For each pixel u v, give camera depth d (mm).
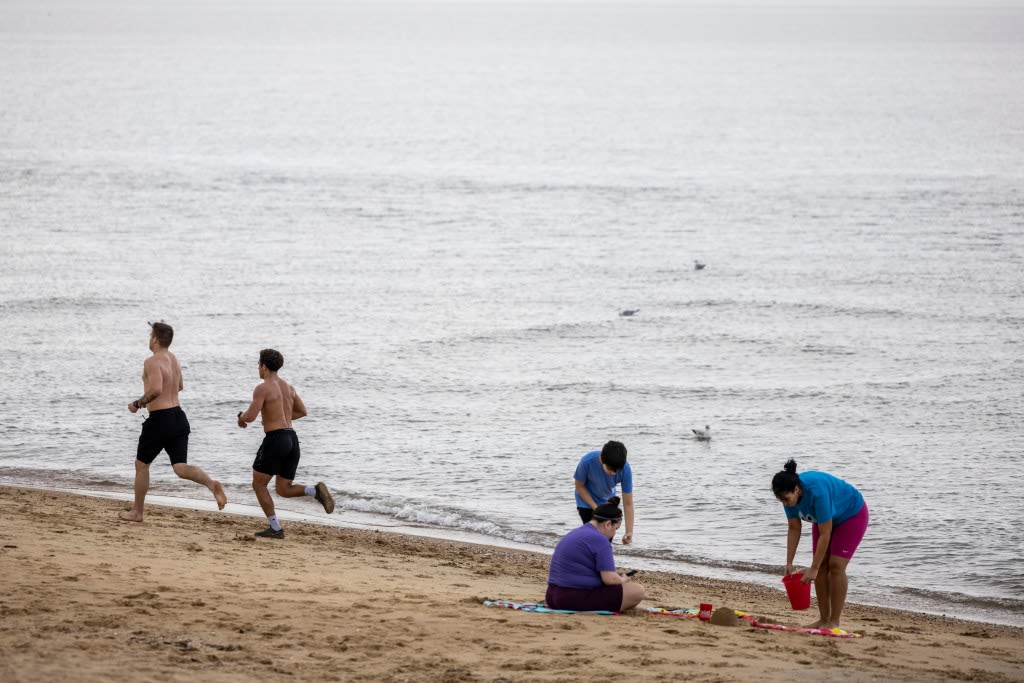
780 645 24656
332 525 48938
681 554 48375
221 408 76562
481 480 60594
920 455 68812
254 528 41688
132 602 24812
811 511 26844
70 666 19062
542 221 189625
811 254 156000
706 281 138250
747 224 184000
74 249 154250
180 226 179000
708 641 24406
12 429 68812
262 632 23156
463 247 163750
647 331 111312
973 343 105625
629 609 27547
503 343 105438
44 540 32531
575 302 126000
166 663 19969
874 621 34875
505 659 22031
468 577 35500
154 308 117438
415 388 86812
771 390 88062
